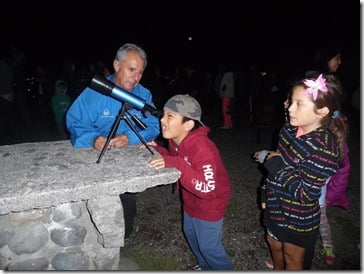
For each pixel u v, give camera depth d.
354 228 3.08
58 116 5.62
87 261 2.02
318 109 1.60
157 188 4.02
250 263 2.64
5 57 8.02
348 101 9.02
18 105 6.73
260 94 7.44
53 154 1.97
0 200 1.41
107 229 1.80
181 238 2.96
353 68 9.23
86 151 2.03
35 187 1.51
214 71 12.60
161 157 1.79
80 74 6.62
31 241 1.88
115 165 1.80
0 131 6.29
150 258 2.67
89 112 2.20
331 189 2.38
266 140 6.22
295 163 1.70
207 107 9.19
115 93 1.77
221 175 1.94
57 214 1.90
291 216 1.77
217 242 2.02
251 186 4.08
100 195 1.58
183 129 1.85
